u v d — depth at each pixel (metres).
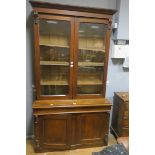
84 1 2.35
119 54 2.54
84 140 2.34
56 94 2.28
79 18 2.05
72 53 2.15
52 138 2.22
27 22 2.25
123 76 2.75
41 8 1.91
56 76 2.29
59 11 1.96
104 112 2.29
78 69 2.28
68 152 2.29
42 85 2.22
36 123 2.12
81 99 2.33
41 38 2.11
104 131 2.37
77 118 2.23
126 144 1.68
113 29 2.51
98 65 2.34
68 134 2.24
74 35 2.10
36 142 2.20
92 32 2.25
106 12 2.08
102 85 2.38
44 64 2.17
